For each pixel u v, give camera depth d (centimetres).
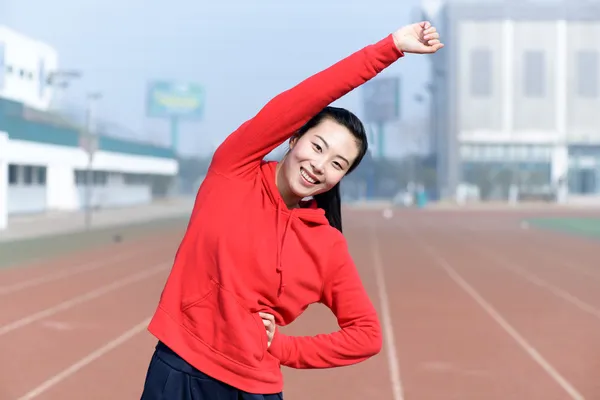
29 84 4288
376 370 696
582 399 605
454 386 642
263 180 251
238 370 238
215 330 240
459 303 1109
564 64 6850
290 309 250
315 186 250
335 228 264
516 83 6844
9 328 859
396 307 1067
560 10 6806
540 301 1138
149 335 829
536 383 654
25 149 3155
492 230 3014
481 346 805
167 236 2370
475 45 6856
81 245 1984
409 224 3447
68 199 3762
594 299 1166
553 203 6388
